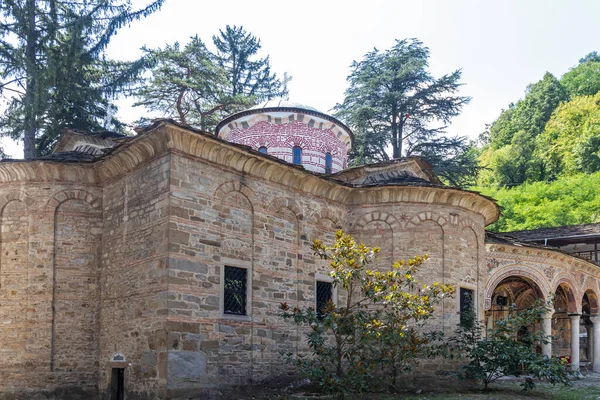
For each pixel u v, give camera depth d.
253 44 45.28
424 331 16.94
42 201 15.26
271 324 15.01
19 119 28.47
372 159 38.72
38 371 14.37
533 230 35.41
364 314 14.46
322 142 21.98
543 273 24.33
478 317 18.36
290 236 16.05
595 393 17.67
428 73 39.06
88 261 15.20
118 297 14.29
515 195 54.53
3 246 15.16
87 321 14.86
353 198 18.03
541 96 70.94
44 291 14.78
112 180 15.32
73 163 15.31
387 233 17.61
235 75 44.53
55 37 27.48
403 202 17.75
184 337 12.92
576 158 59.25
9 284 14.91
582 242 33.06
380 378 16.11
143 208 13.99
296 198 16.39
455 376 17.22
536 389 17.81
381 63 40.47
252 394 13.84
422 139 39.22
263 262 15.11
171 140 13.35
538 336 17.47
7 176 15.45
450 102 38.59
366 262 14.24
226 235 14.34
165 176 13.45
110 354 14.20
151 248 13.51
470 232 18.69
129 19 27.59
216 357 13.52
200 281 13.50
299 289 16.00
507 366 16.34
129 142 13.97
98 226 15.41
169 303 12.79
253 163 15.02
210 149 14.04
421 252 17.47
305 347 15.73
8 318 14.74
